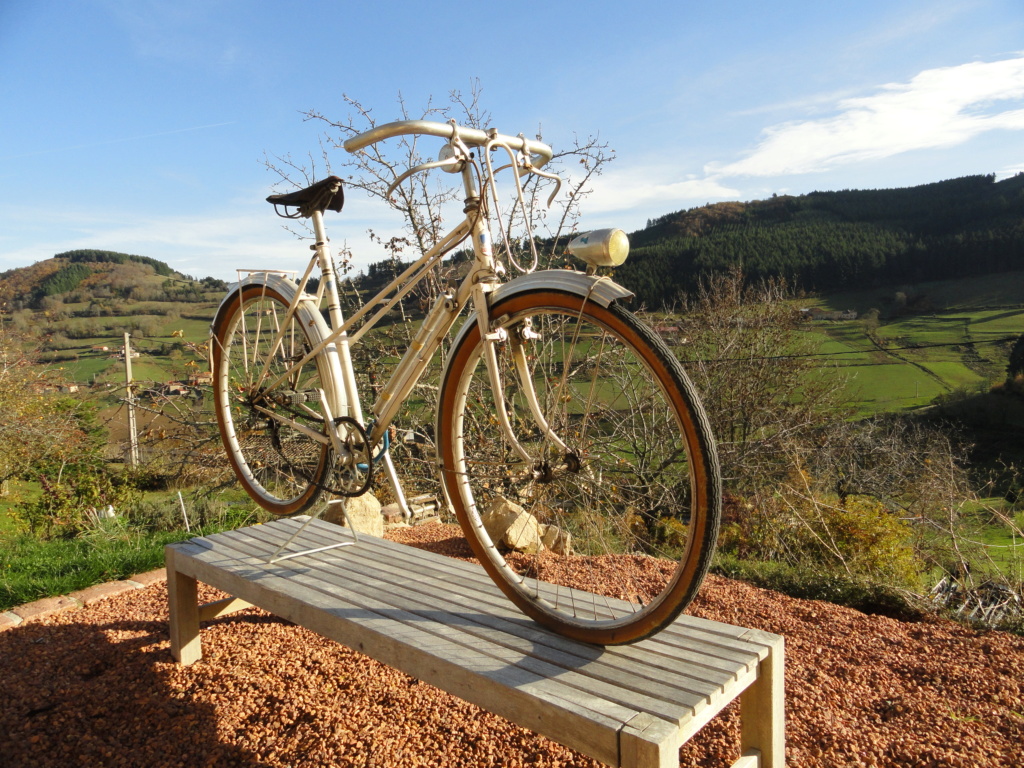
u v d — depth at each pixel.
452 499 1.83
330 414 2.29
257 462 2.99
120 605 3.21
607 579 3.21
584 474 1.73
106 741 2.10
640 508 2.20
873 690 2.27
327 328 2.38
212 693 2.34
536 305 1.59
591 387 1.70
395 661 1.60
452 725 2.10
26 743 2.08
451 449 1.82
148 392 8.27
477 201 1.80
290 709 2.22
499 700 1.37
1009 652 2.54
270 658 2.58
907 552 6.53
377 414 2.19
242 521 5.76
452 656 1.50
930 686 2.29
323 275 2.42
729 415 9.60
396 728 2.09
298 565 2.28
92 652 2.66
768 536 6.88
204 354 7.77
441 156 1.82
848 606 3.42
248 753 2.02
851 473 9.86
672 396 1.32
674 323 11.05
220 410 2.86
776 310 10.84
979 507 7.14
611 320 1.43
